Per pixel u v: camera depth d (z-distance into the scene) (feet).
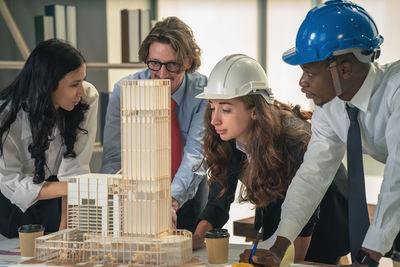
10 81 11.82
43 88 5.74
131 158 4.65
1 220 5.94
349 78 4.66
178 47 6.46
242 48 17.17
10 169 5.86
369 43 4.49
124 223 4.72
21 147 6.05
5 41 11.69
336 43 4.40
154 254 4.54
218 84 5.23
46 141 5.87
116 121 7.20
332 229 6.24
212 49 16.90
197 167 6.54
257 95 5.29
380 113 4.84
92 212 4.88
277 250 4.71
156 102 4.56
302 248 5.86
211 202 6.04
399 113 4.51
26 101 5.82
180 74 6.74
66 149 6.33
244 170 5.81
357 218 4.95
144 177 4.65
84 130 6.33
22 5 12.08
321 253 6.34
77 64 5.79
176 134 7.12
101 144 11.82
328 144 5.23
